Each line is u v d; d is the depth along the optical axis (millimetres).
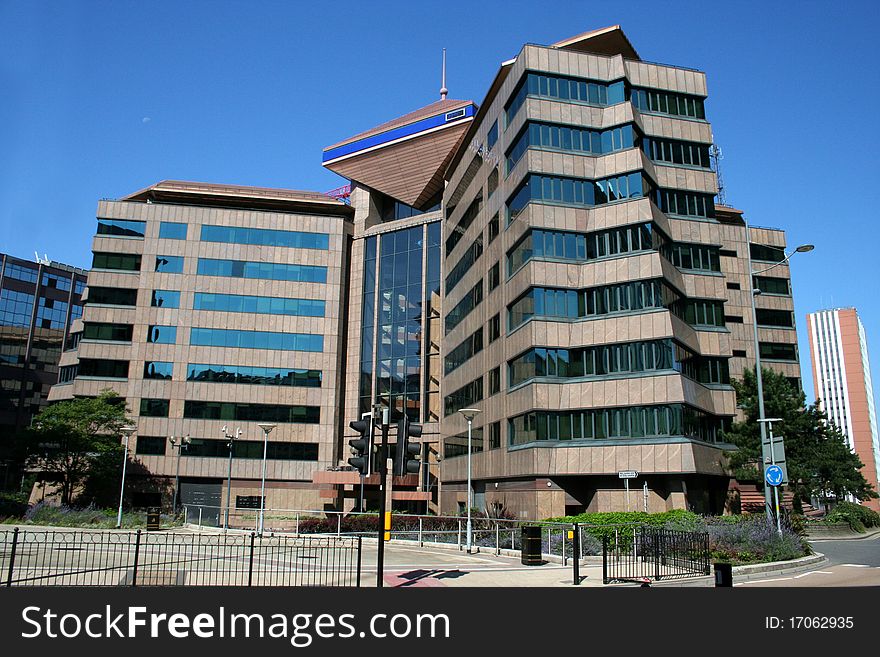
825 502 58094
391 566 21094
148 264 66250
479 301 51250
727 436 44000
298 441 65500
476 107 59438
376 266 69688
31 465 58188
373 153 65562
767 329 68375
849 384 167125
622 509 38500
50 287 102812
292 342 67312
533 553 21906
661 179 45625
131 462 61969
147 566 19422
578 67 45000
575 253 42406
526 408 40688
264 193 70688
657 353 39219
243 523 61906
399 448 15234
